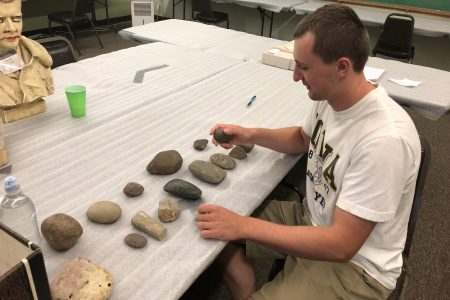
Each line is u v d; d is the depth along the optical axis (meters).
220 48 2.44
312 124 1.17
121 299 0.72
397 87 1.95
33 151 1.17
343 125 0.94
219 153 1.21
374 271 0.98
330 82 0.88
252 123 1.45
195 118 1.46
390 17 3.54
